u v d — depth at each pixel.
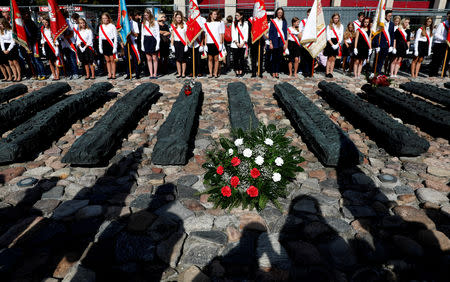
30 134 3.72
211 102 6.10
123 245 2.19
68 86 6.49
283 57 9.36
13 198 2.83
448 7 16.00
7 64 8.35
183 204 2.71
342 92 5.63
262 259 2.06
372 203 2.71
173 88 7.38
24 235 2.31
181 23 8.18
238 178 2.63
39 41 8.55
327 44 8.48
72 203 2.74
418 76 9.23
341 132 3.62
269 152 2.92
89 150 3.30
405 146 3.44
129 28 7.94
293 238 2.27
